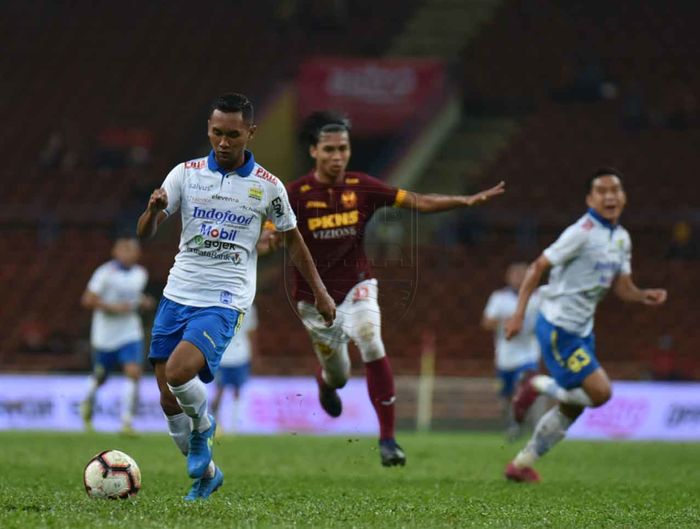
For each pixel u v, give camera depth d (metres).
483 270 96.38
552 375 34.53
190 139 118.38
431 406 79.75
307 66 111.69
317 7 131.38
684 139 111.56
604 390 33.59
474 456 45.78
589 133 113.31
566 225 99.56
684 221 98.12
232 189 23.84
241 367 60.38
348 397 73.62
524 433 67.19
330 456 45.09
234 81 126.25
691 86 117.94
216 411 60.50
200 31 134.88
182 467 37.59
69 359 85.25
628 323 89.94
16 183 113.81
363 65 111.31
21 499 23.12
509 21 128.88
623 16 128.00
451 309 93.00
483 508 23.64
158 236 105.19
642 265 95.00
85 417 60.25
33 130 122.00
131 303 58.19
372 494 27.28
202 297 23.64
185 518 19.59
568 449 52.34
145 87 127.06
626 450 52.09
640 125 113.00
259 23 134.62
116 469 23.53
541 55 124.06
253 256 24.53
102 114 123.69
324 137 31.06
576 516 22.52
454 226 99.56
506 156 110.88
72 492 25.61
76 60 132.38
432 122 110.44
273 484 30.69
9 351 92.50
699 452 51.53
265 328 91.38
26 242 105.38
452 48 125.81
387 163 103.94
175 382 22.62
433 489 29.59
